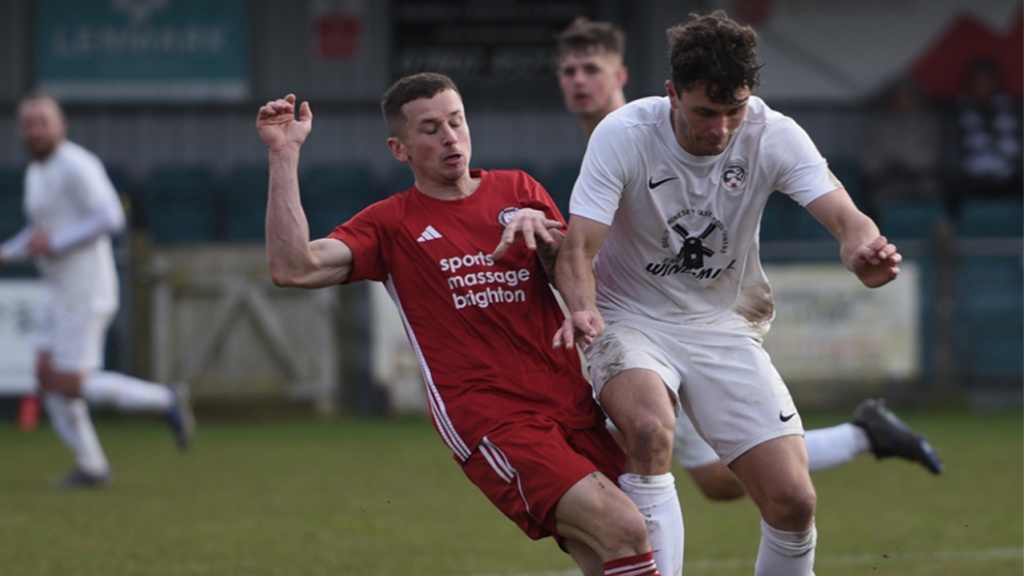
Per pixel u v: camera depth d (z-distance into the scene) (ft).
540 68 171.32
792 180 50.83
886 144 163.22
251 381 141.08
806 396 138.51
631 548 45.47
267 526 81.61
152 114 170.50
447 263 49.65
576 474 46.42
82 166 99.04
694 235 51.65
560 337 47.29
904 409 140.67
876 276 47.98
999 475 102.99
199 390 140.46
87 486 98.78
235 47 171.22
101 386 99.40
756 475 51.34
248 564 69.36
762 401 51.67
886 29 174.09
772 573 51.44
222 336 140.77
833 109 173.17
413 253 49.98
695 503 92.32
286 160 48.42
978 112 165.89
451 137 49.83
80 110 169.78
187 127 170.81
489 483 48.34
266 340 140.97
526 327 49.55
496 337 49.26
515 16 170.81
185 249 140.46
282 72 171.83
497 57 171.32
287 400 141.49
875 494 95.04
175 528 80.79
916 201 156.87
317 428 134.92
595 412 50.57
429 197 51.01
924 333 142.20
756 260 53.72
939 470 65.92
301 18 171.63
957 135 166.40
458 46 171.42
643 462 47.98
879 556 72.28
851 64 174.40
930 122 164.14
